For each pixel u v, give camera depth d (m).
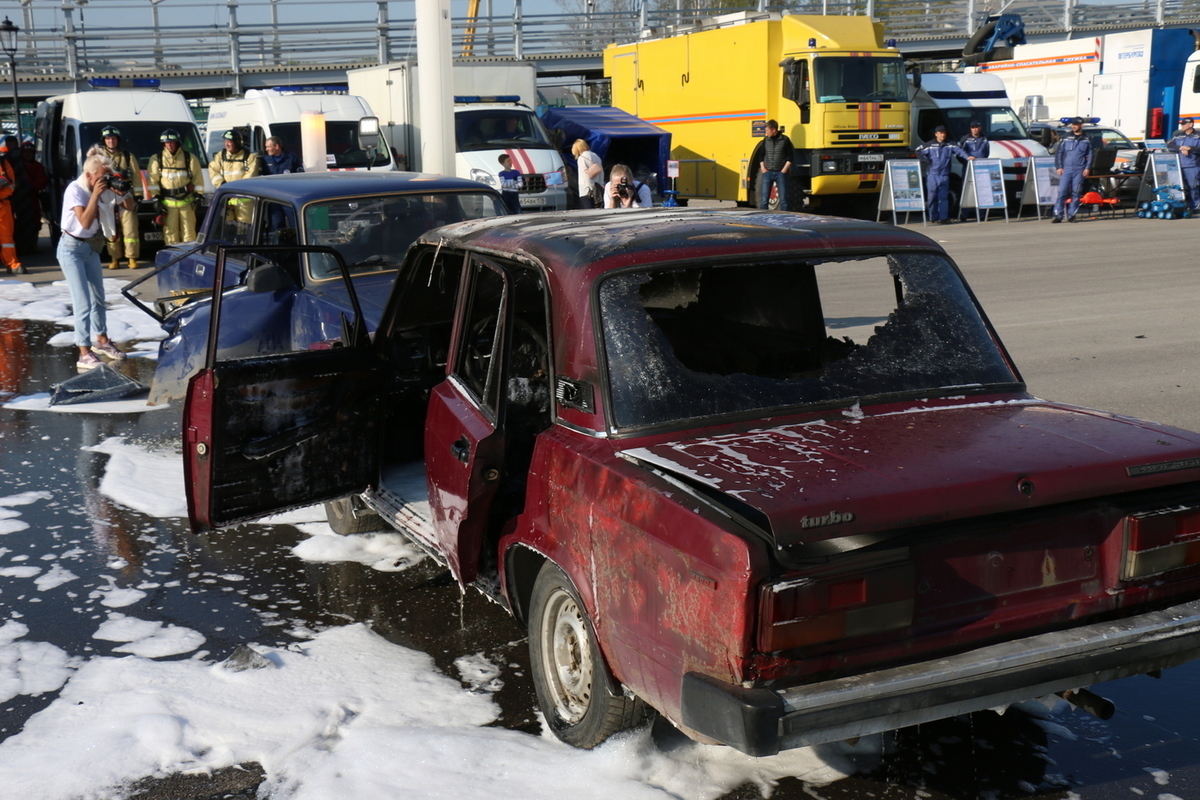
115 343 11.46
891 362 3.68
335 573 5.28
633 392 3.36
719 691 2.70
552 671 3.65
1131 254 16.47
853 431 3.30
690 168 24.62
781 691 2.69
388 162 19.42
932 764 3.43
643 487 3.03
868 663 2.81
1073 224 22.02
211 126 22.06
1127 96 28.00
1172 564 3.11
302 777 3.44
